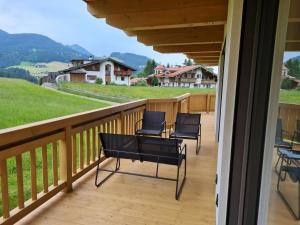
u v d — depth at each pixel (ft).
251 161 5.00
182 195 8.82
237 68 5.37
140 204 8.16
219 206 5.83
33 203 7.28
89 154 10.64
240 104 5.17
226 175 5.72
